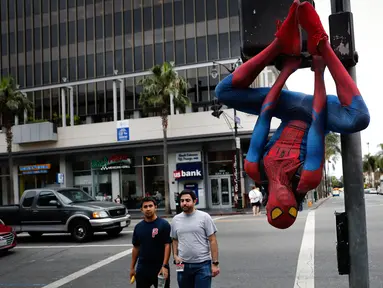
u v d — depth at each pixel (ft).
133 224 66.74
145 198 17.33
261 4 9.41
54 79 125.29
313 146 8.39
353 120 8.16
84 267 32.65
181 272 16.20
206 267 15.99
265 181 8.94
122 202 109.60
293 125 9.05
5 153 116.57
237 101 9.56
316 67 8.88
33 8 129.80
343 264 9.74
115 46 119.55
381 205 83.56
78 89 121.70
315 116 8.56
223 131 96.22
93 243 45.34
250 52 9.48
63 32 125.59
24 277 30.35
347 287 22.70
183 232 16.20
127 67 117.80
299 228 46.14
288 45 8.69
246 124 94.68
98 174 113.19
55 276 30.12
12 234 40.65
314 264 28.37
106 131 107.34
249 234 44.01
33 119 119.85
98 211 46.91
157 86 92.17
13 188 110.63
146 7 117.60
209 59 110.32
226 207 100.07
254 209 73.00
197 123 98.37
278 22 9.16
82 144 109.40
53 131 110.93
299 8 8.24
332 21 9.77
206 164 102.12
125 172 110.22
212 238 16.26
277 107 9.34
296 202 8.57
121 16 119.85
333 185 462.19
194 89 108.47
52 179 117.08
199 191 101.24
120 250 39.34
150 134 102.32
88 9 123.65
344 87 8.29
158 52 115.14
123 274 29.27
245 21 9.46
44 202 48.96
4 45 131.54
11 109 102.58
